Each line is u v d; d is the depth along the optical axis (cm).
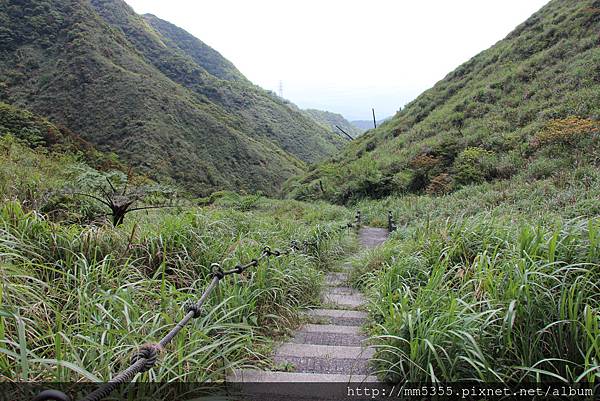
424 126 2766
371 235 1295
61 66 5591
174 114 5756
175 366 234
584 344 246
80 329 258
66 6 6688
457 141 2209
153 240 413
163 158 4684
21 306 257
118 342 238
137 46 10300
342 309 468
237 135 6450
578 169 1260
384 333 302
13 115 1838
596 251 304
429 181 2077
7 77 5284
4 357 209
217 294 345
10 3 6131
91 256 380
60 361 186
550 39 2691
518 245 338
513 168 1659
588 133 1533
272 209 1809
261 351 319
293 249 548
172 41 15300
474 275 327
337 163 3450
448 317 269
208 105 7962
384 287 404
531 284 272
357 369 296
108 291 280
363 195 2322
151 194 726
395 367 273
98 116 5103
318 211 1666
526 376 245
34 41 5888
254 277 398
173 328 245
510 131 2066
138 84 5784
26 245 347
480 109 2481
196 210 586
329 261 738
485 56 3334
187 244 431
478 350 235
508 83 2538
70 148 1534
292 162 7394
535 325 259
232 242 470
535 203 1104
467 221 485
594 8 2592
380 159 2627
